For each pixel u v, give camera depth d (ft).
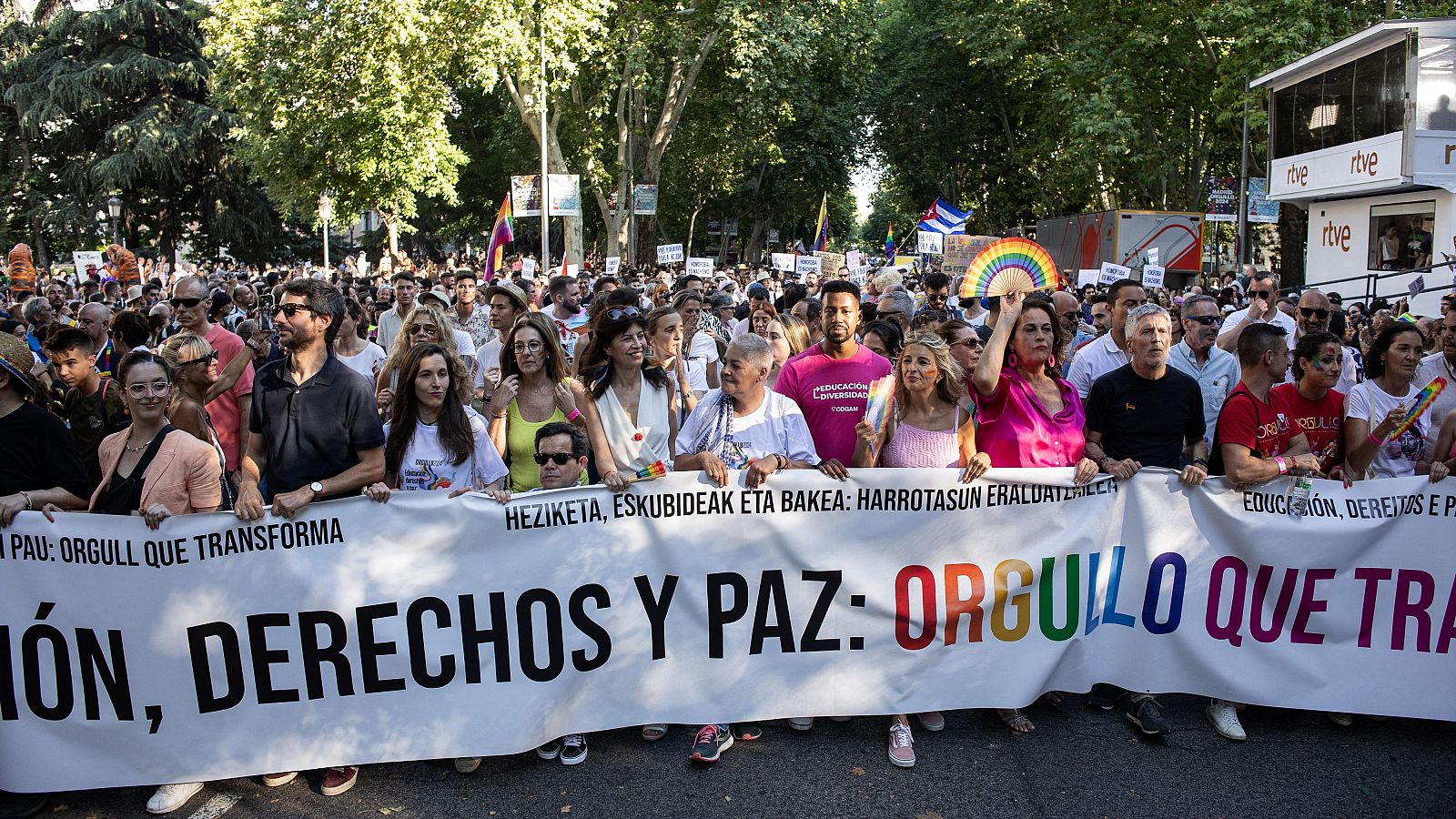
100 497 15.01
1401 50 65.98
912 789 14.52
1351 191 72.08
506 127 153.17
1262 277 25.79
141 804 14.40
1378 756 15.64
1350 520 16.39
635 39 106.42
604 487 15.24
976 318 28.96
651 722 15.56
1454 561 16.28
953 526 15.97
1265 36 84.12
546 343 17.24
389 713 14.80
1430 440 18.13
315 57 88.28
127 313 23.48
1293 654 16.48
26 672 14.19
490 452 16.53
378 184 101.24
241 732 14.52
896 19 156.76
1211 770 15.14
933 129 152.56
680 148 134.41
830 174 161.07
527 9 85.05
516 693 15.07
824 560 15.76
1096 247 106.11
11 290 46.52
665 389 17.74
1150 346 16.88
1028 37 113.09
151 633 14.28
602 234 191.21
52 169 161.68
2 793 14.42
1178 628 16.60
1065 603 16.38
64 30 158.51
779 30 106.52
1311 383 17.17
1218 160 122.62
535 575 15.08
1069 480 16.21
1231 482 16.46
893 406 16.69
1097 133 98.48
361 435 15.29
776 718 15.89
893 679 15.98
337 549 14.62
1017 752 15.66
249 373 21.43
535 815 13.87
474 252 209.97
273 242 169.27
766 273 82.79
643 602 15.43
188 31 159.12
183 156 152.56
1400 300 63.87
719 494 15.48
